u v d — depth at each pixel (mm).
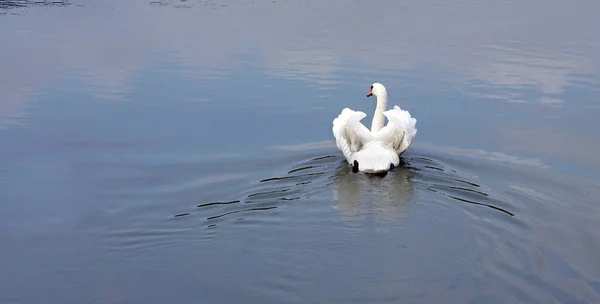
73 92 18953
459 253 10539
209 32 25578
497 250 10688
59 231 11469
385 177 13656
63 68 20953
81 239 11188
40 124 16656
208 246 10898
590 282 9773
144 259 10570
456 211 12023
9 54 22281
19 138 15781
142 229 11484
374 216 11812
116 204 12484
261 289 9664
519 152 15023
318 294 9523
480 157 14727
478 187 13133
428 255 10469
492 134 16141
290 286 9734
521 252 10609
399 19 28250
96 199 12703
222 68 21219
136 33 25281
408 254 10523
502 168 14078
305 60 22109
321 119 17172
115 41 24125
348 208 12117
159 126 16641
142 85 19594
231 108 17875
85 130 16312
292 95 18891
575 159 14602
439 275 9922
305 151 15141
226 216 11898
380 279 9852
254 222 11625
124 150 15141
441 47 23797
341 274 9992
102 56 22266
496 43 24359
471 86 19672
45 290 9727
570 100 18562
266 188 13086
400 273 10000
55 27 25922
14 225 11695
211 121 16969
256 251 10695
